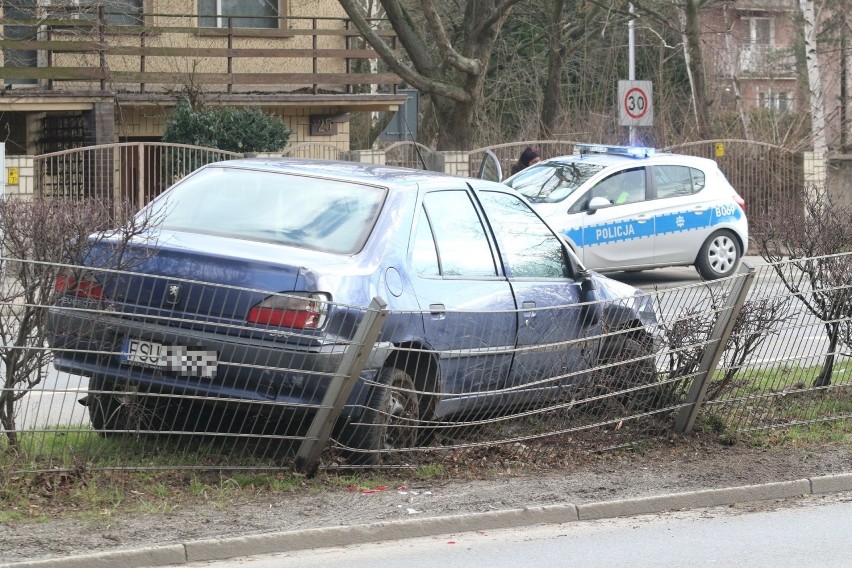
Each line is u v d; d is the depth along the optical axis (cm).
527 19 4666
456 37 4491
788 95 5438
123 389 785
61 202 812
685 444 1002
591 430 982
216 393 785
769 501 890
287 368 788
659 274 2442
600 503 830
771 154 2864
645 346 996
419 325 869
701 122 3497
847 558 753
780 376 1066
